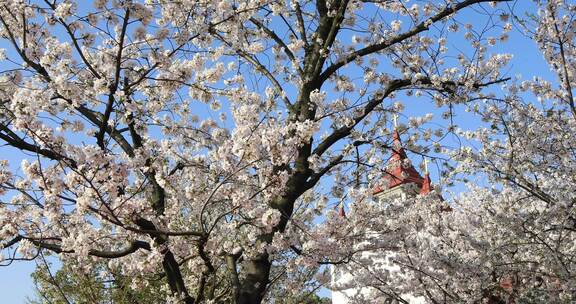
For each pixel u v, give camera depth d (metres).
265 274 6.91
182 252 6.94
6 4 6.29
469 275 9.69
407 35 8.73
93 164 5.70
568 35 10.02
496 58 9.84
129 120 7.04
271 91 8.02
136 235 6.89
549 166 9.52
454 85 9.12
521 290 9.80
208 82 7.42
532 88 10.70
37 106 5.49
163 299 11.76
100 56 6.98
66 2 6.01
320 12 8.77
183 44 6.81
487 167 9.55
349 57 8.42
